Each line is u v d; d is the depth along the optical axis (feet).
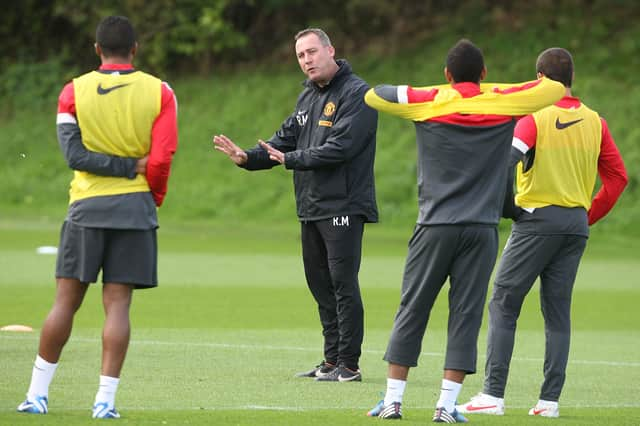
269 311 157.69
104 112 75.82
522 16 437.99
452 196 78.69
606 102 375.25
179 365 108.27
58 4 460.55
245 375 103.76
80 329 132.05
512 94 79.15
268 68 451.12
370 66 433.48
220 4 442.91
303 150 103.55
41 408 76.74
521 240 88.22
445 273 80.07
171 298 170.19
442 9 458.50
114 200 75.72
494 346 87.86
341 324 103.91
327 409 86.38
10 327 129.90
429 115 78.79
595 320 158.61
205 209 358.02
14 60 469.57
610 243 305.32
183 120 412.77
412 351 80.38
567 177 88.07
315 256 107.04
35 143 408.87
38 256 229.04
